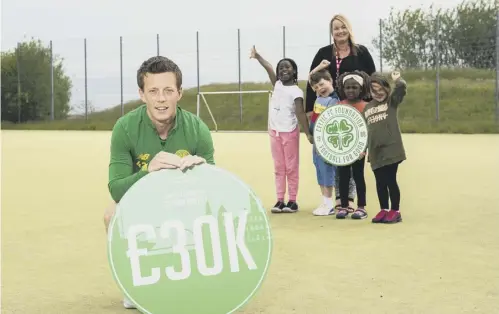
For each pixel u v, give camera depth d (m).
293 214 6.24
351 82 5.84
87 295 3.63
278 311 3.27
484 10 23.62
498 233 5.14
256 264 3.03
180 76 3.21
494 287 3.64
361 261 4.28
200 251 2.99
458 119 21.69
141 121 3.27
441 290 3.60
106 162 12.14
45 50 28.16
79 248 4.83
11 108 28.67
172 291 2.96
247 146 15.51
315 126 5.88
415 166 10.45
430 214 6.07
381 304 3.36
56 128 26.78
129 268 2.93
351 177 6.30
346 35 6.20
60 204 7.07
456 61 24.06
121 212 2.94
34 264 4.34
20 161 12.50
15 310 3.37
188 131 3.31
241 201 3.05
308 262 4.27
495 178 8.75
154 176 2.99
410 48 24.03
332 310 3.28
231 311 3.00
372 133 5.66
